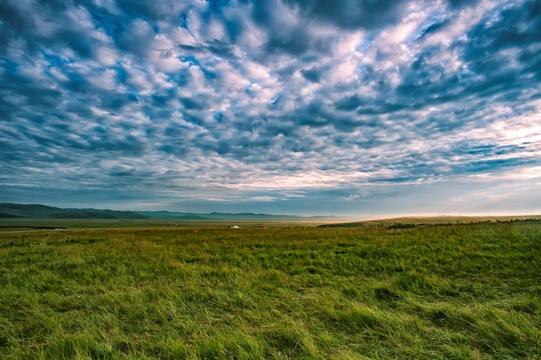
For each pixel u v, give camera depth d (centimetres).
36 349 397
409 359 333
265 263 1013
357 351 361
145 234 2638
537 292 562
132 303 577
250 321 479
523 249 1057
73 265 1054
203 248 1486
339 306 534
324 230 2638
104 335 421
